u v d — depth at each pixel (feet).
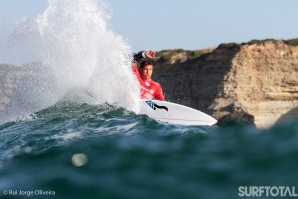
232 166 52.54
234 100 632.79
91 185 51.31
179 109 126.41
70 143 68.64
